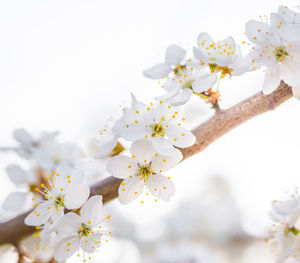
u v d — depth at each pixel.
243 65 0.26
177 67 0.26
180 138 0.25
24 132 0.31
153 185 0.25
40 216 0.25
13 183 0.29
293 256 0.27
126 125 0.25
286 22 0.25
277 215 0.27
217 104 0.26
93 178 0.30
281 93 0.25
